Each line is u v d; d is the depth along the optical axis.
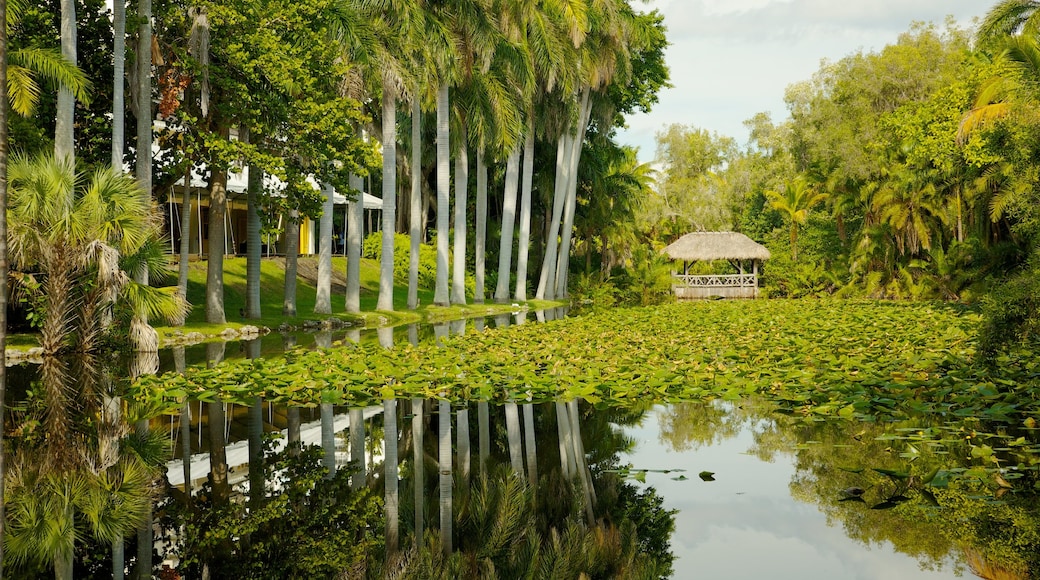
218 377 13.02
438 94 31.45
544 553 6.15
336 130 21.75
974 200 33.94
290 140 21.78
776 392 12.17
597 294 44.91
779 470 7.90
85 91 17.75
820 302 36.78
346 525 6.75
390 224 29.05
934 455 8.28
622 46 38.62
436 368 13.74
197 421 10.66
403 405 11.87
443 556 6.14
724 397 11.76
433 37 28.42
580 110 40.69
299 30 21.48
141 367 14.73
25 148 16.81
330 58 22.11
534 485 7.84
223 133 21.94
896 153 41.97
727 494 7.18
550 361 14.46
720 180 75.50
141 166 18.56
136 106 19.36
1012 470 7.61
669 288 48.69
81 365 14.85
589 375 13.02
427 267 42.25
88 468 8.24
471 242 45.34
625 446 9.17
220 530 6.55
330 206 27.06
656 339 17.72
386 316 27.59
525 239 39.22
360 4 26.98
